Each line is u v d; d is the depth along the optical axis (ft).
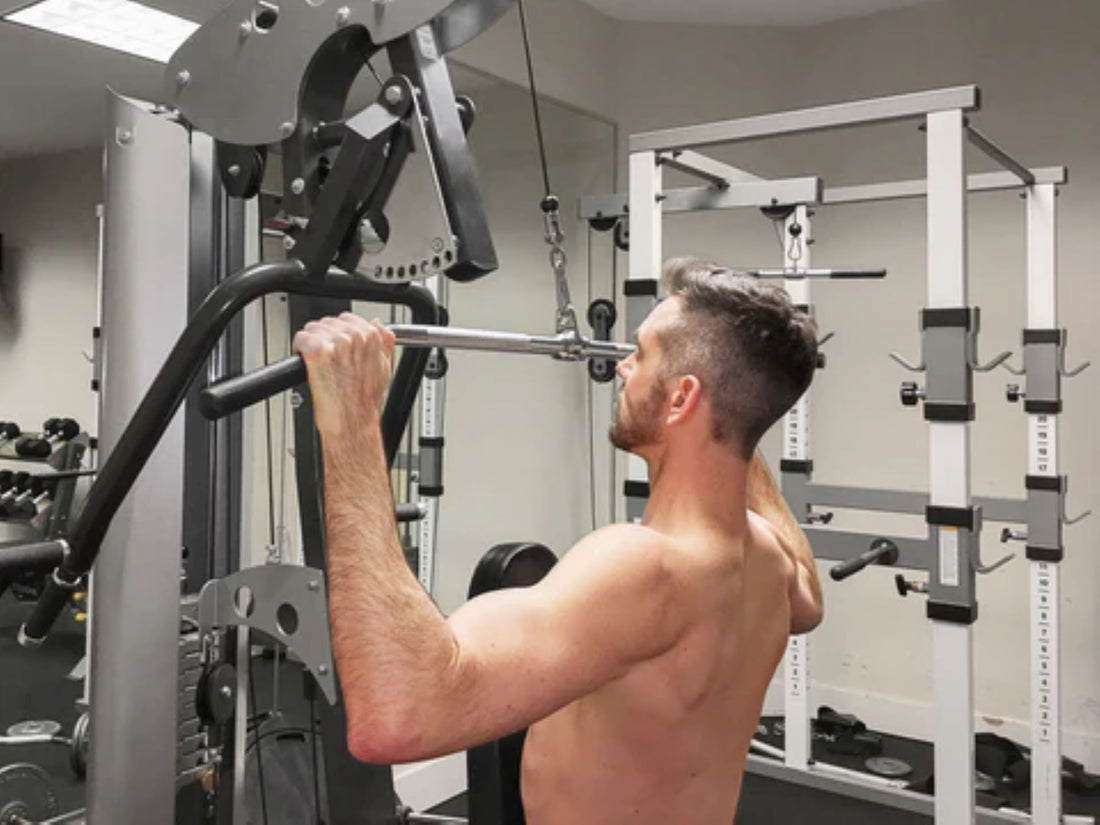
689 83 13.12
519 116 11.62
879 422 12.60
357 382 2.86
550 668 2.88
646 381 3.51
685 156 9.10
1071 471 11.43
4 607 7.13
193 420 4.59
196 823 4.16
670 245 13.37
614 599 3.02
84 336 7.93
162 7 7.59
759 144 13.17
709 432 3.42
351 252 3.22
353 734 2.66
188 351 2.99
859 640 12.64
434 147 3.04
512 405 11.66
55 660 7.52
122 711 3.56
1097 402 11.28
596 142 12.89
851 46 12.78
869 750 11.54
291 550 7.07
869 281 12.64
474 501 11.34
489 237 3.15
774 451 13.15
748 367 3.38
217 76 3.45
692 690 3.34
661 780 3.43
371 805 4.04
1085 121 11.37
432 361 9.62
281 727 5.82
